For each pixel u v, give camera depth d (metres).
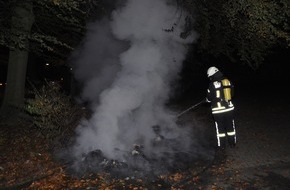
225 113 7.45
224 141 7.55
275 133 8.55
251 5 7.02
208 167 6.42
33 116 9.13
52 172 6.23
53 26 11.82
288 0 7.01
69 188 5.59
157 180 5.85
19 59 9.80
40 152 7.36
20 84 9.86
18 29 8.53
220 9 8.27
